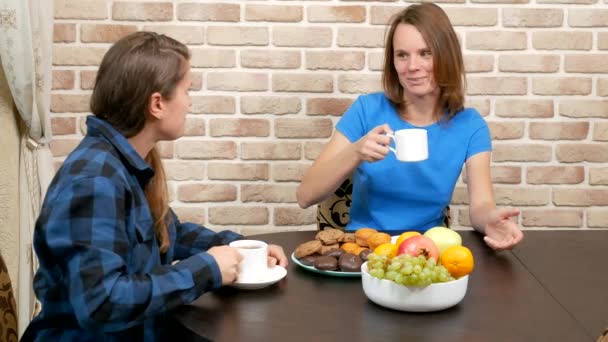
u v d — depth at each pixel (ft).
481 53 9.10
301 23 9.03
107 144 4.39
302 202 6.77
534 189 9.33
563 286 4.82
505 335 3.93
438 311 4.31
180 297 4.18
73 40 8.95
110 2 8.91
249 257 4.77
